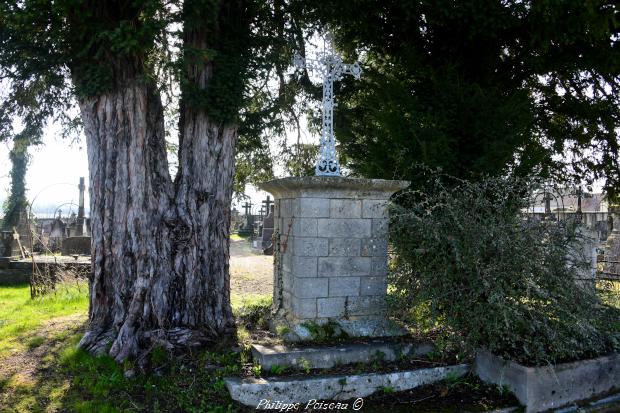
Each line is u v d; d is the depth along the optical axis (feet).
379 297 16.44
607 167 27.37
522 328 14.78
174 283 16.67
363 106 25.31
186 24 15.72
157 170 17.06
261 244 60.49
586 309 14.76
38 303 25.05
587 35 20.10
